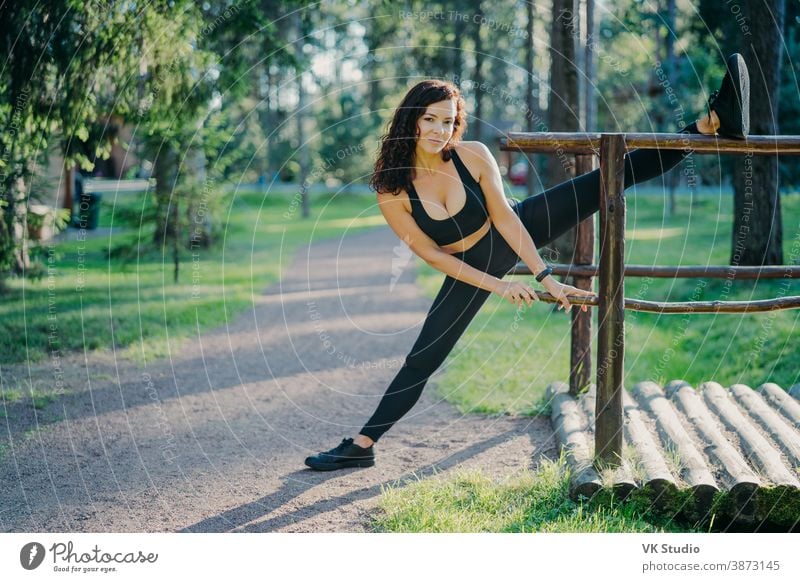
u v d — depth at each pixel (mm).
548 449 4320
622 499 3494
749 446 3805
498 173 3709
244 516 3533
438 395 5609
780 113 10344
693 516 3447
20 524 3445
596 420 3621
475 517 3457
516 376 5965
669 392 4922
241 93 11047
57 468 4160
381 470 4105
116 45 6668
